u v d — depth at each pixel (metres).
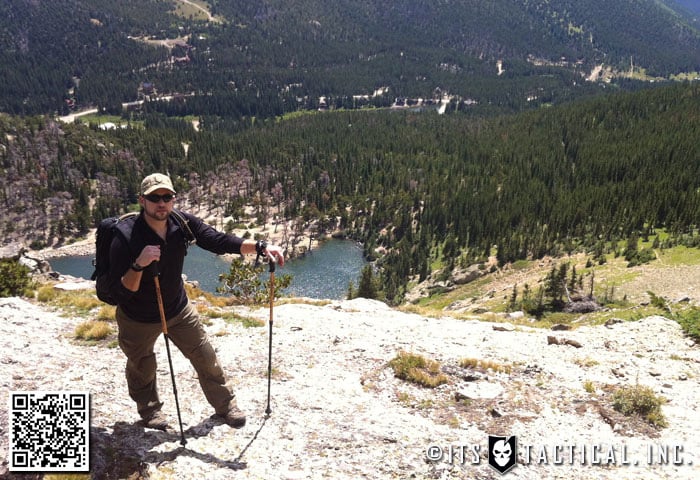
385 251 143.25
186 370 8.29
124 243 4.64
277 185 191.25
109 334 9.94
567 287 72.75
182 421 6.50
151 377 6.05
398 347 10.04
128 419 6.34
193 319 5.77
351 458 5.95
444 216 154.38
